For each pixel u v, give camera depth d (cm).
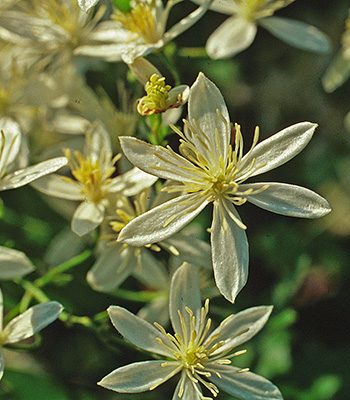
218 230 15
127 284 18
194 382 15
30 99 18
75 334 18
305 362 18
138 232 14
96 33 18
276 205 15
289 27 18
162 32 16
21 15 18
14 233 18
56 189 16
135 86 17
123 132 18
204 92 15
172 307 15
